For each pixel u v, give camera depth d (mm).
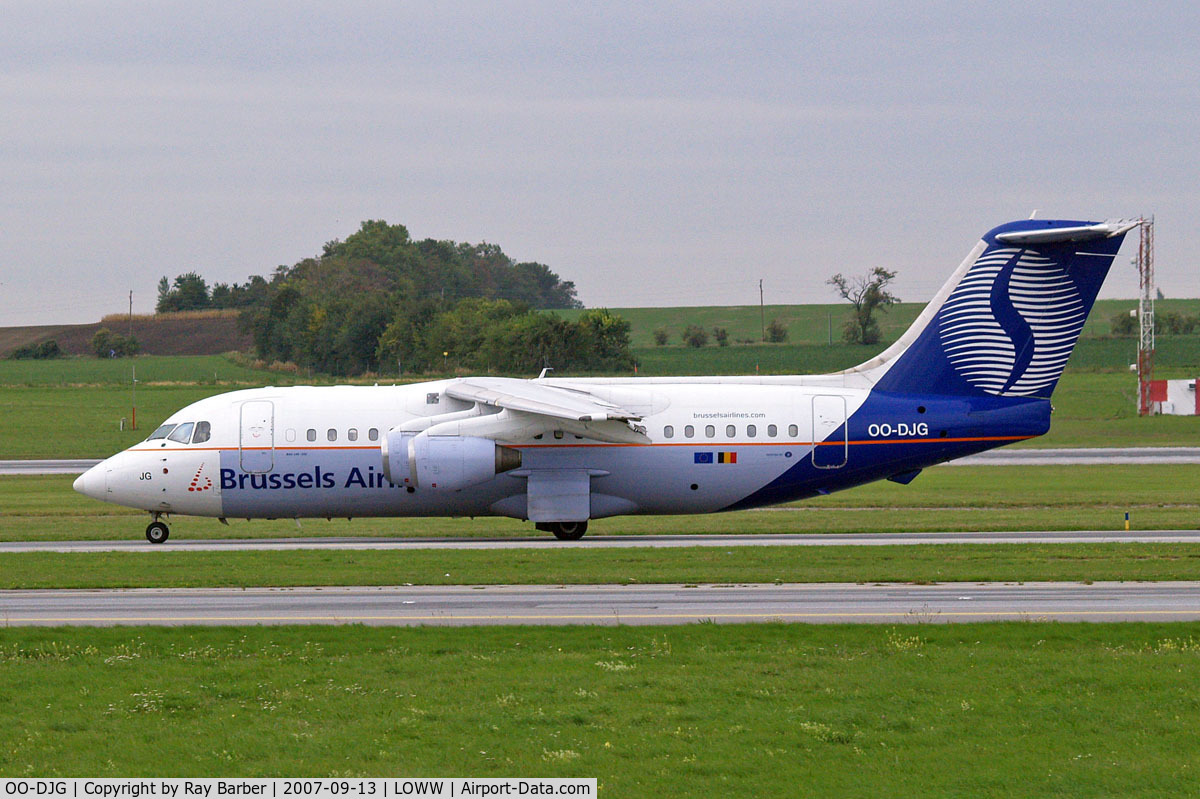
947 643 71438
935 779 49219
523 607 83438
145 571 100188
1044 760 51406
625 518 150125
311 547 120812
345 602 85938
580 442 128125
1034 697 60156
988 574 95438
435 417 128500
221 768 51000
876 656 68125
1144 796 47344
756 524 138875
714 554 108062
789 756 51938
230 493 129250
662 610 81938
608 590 90375
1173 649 69125
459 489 125875
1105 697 60125
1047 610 81000
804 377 133875
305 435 129625
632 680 63219
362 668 66188
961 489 176625
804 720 56594
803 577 95062
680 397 131000
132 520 148375
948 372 130125
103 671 66188
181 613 82000
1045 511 147625
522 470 127812
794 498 132250
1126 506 152125
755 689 61531
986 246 128625
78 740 54812
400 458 124812
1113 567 98125
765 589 90125
